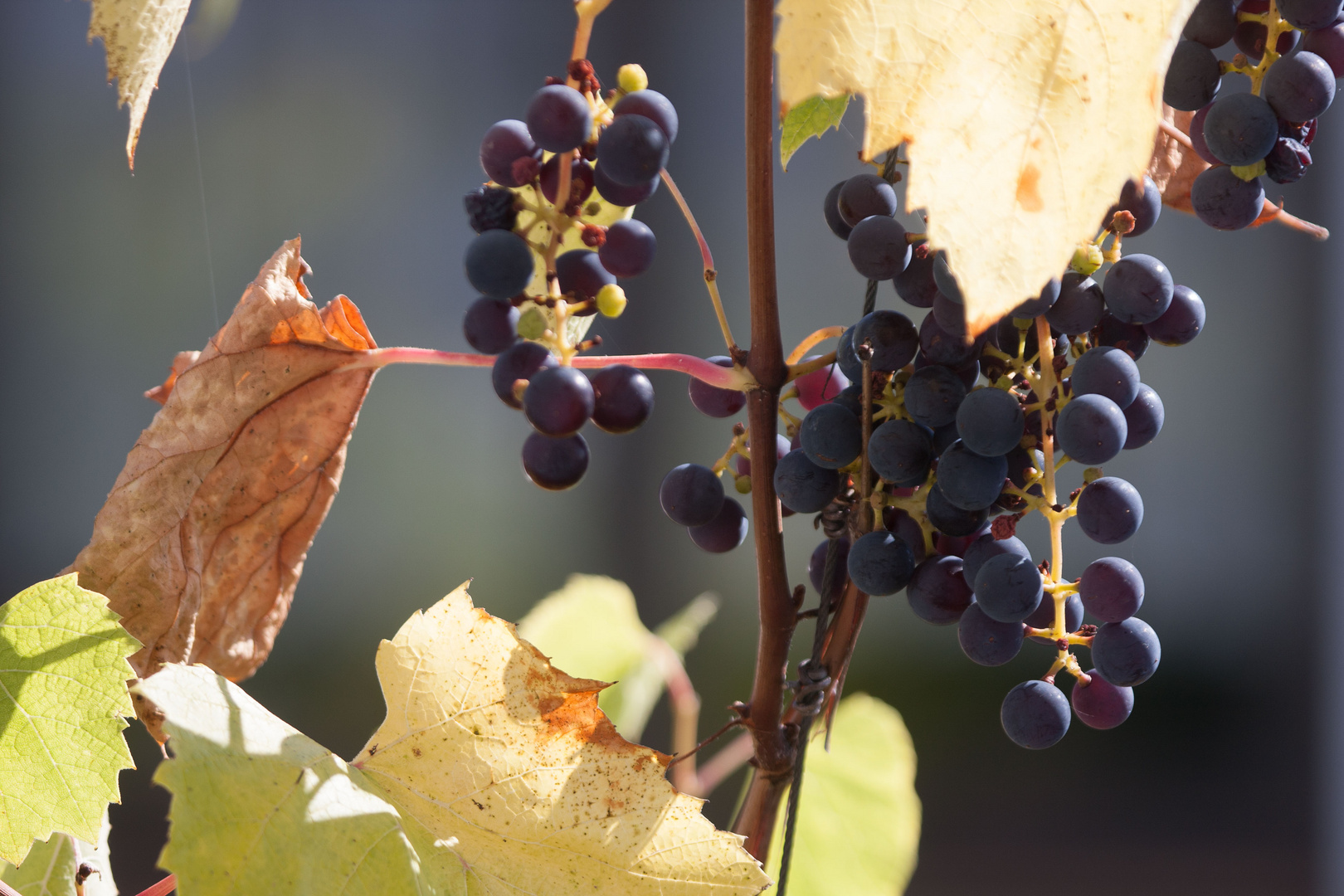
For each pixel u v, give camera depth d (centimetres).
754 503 92
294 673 355
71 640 90
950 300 89
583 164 90
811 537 337
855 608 94
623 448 359
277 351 93
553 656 111
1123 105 81
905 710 347
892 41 81
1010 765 344
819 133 96
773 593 92
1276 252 362
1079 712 91
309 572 366
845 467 92
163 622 93
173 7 89
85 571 93
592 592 115
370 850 88
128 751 89
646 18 366
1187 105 90
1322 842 339
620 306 90
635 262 91
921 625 355
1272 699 359
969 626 90
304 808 88
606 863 89
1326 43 89
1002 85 81
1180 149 97
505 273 89
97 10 88
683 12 364
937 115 81
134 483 93
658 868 89
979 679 352
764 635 93
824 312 361
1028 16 81
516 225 90
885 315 90
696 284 352
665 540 355
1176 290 91
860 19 81
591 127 89
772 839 97
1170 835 335
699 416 354
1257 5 90
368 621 364
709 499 93
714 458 355
